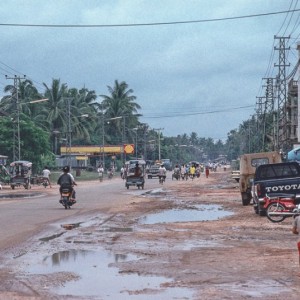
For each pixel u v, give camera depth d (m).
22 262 15.24
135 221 26.95
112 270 14.03
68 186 35.31
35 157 96.19
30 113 118.19
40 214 31.02
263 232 21.94
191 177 105.88
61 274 13.48
